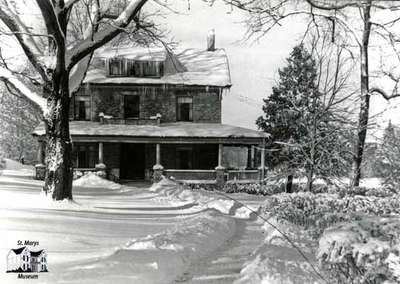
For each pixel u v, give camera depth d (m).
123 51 36.66
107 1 19.16
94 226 11.88
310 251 8.94
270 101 38.44
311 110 21.55
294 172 26.06
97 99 35.66
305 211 14.97
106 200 19.69
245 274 6.94
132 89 35.72
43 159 32.56
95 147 35.78
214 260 8.59
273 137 36.91
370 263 5.63
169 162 35.97
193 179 33.38
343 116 21.75
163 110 36.03
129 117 35.84
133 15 15.54
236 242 10.86
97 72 36.25
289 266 7.08
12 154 59.47
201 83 35.59
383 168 28.09
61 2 15.33
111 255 7.84
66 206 15.12
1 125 58.69
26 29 15.63
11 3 16.30
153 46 37.19
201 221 12.59
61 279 6.32
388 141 25.52
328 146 22.50
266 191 31.28
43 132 32.19
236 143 33.53
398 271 5.36
